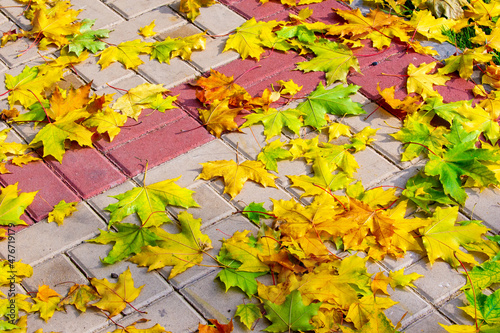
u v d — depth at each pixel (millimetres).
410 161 2488
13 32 3086
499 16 3436
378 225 2090
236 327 1847
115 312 1868
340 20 3295
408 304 1931
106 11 3330
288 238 2088
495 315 1842
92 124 2531
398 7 3381
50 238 2127
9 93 2742
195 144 2537
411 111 2678
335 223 2074
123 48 2986
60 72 2832
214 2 3410
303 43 3092
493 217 2258
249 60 3016
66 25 3057
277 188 2340
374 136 2605
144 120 2645
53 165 2426
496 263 2041
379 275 1978
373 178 2410
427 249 2072
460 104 2697
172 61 2986
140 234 2094
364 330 1754
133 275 2000
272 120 2598
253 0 3443
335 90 2771
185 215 2152
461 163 2332
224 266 2008
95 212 2238
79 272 2018
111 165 2434
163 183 2297
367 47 3143
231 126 2555
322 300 1865
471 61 2932
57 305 1884
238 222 2203
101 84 2824
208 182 2377
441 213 2184
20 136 2557
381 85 2887
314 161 2420
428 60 3068
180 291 1955
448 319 1899
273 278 1971
